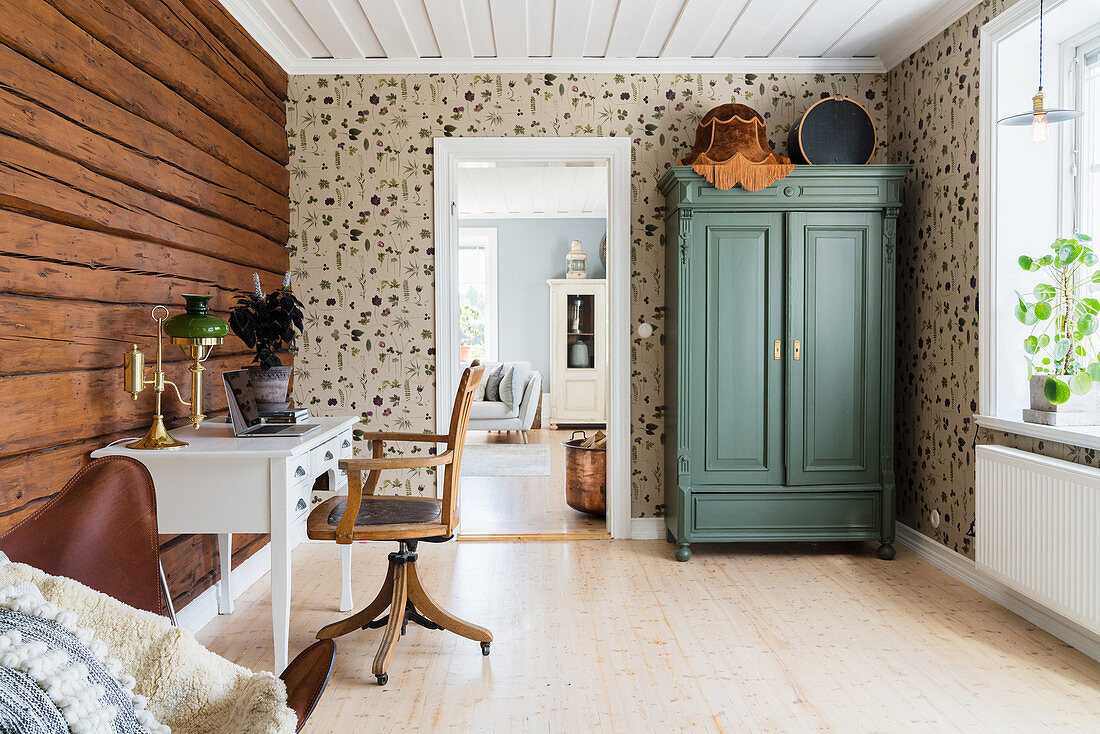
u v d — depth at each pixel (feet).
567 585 10.54
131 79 7.48
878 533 11.69
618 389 12.91
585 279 28.02
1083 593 7.71
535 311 29.37
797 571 11.17
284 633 7.09
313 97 12.71
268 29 11.16
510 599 9.98
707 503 11.66
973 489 10.35
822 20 11.12
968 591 10.22
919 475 11.96
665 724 6.75
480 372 8.47
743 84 12.85
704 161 11.27
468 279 29.76
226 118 9.97
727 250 11.58
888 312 11.58
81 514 4.11
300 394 12.98
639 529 13.01
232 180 10.21
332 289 12.88
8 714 2.60
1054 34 9.50
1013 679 7.61
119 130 7.25
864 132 11.89
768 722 6.77
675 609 9.58
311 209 12.82
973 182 10.27
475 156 12.78
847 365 11.61
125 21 7.34
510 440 25.54
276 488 7.05
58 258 6.39
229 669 3.77
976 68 10.19
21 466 5.99
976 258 10.21
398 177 12.80
